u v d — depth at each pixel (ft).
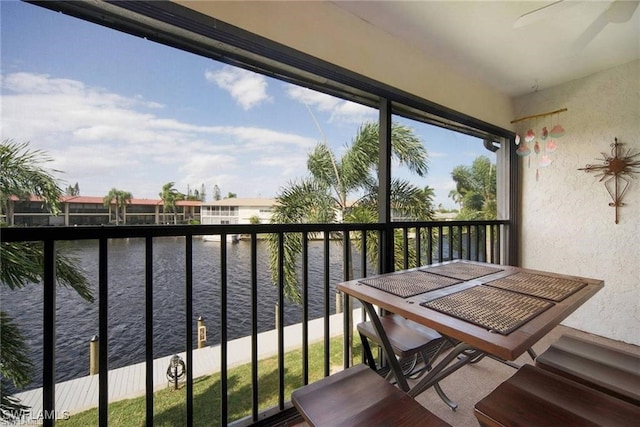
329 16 5.78
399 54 6.97
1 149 4.34
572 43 7.16
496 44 7.21
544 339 8.41
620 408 2.92
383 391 3.46
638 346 7.91
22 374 4.63
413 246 10.25
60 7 3.91
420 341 4.77
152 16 4.05
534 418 2.81
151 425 3.95
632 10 5.89
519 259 10.36
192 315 4.23
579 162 8.98
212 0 4.45
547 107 9.69
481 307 3.51
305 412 3.11
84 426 5.54
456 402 5.61
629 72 8.04
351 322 6.50
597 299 8.66
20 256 4.62
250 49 4.91
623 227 8.16
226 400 4.55
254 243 4.85
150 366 3.95
